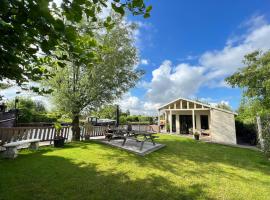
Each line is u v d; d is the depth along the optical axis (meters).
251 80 11.59
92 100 10.25
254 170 6.02
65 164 5.46
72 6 1.26
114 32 9.59
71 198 3.43
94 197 3.52
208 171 5.66
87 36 1.78
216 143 12.89
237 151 9.77
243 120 15.12
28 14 1.18
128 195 3.69
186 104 17.95
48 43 1.43
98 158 6.44
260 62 11.52
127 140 10.84
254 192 4.16
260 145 9.21
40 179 4.20
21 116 12.42
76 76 9.91
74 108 9.64
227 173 5.55
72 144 9.09
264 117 8.59
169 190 4.05
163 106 19.62
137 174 4.98
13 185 3.79
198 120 18.20
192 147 10.29
